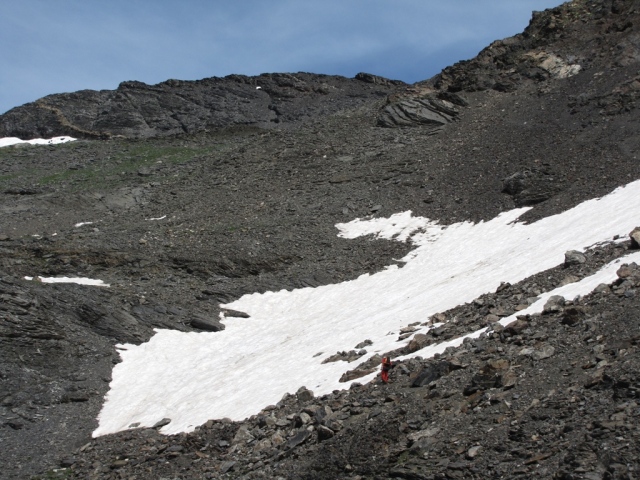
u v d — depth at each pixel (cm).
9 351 3566
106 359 3741
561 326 2384
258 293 4519
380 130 7525
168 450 2642
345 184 6228
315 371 3011
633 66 6819
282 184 6506
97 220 6244
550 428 1780
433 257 4566
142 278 4666
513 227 4562
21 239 5303
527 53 7888
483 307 2994
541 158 5575
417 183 5912
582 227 3872
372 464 1942
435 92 8025
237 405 2930
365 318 3666
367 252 4916
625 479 1468
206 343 3962
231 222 5641
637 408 1709
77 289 4162
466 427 1948
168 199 6644
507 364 2203
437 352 2639
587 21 8044
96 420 3247
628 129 5516
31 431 3119
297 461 2166
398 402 2280
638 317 2211
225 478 2267
